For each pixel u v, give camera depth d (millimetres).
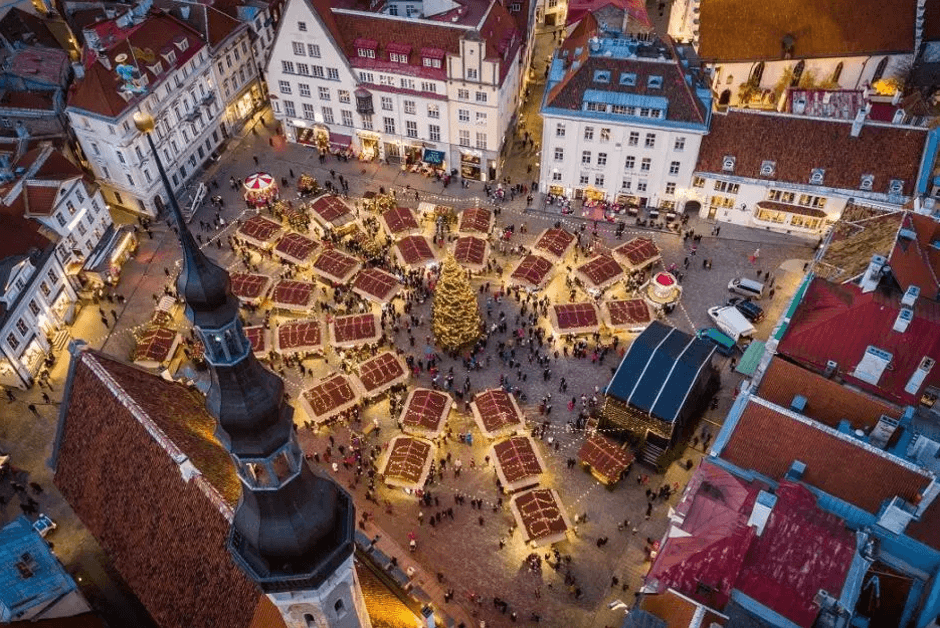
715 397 82500
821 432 60688
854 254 77125
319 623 41594
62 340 90938
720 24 113375
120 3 126000
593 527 73375
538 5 138000
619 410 76750
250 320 92875
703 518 57281
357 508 75188
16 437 81562
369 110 108312
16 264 83438
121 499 58906
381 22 104312
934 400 66312
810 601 53062
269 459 33344
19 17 120875
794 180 95812
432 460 76000
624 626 50156
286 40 106625
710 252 98812
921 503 56469
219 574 52000
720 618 50438
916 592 56562
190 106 109688
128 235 100438
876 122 92562
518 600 68688
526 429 79250
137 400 58250
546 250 94875
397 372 82750
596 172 103375
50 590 54906
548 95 101625
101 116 96562
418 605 59531
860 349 69000
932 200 90375
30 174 93188
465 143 108188
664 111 94938
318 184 110500
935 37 111750
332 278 93375
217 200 107750
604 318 89562
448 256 82000
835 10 109438
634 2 119938
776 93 115625
